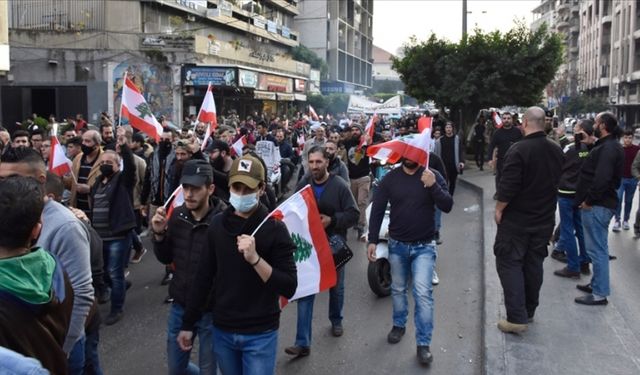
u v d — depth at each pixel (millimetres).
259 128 17250
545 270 8141
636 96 64312
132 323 6770
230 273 3611
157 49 28938
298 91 45844
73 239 3553
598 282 6664
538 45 22484
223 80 29406
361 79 84625
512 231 5773
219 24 42281
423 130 5695
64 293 2629
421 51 23781
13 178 2619
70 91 27484
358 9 81625
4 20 17891
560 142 11930
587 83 87875
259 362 3625
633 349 5492
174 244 4352
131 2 30672
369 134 12578
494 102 22828
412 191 5699
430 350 5957
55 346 2463
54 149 7223
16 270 2365
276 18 59750
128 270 8953
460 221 12930
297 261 4762
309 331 5805
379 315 7027
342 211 5941
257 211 3645
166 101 29188
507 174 5684
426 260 5680
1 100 26828
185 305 4215
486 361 5234
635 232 10742
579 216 7863
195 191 4168
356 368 5551
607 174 6418
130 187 6820
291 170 15125
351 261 9562
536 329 5969
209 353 4191
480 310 7129
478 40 22375
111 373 5504
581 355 5359
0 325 2268
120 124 9438
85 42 28828
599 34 80875
